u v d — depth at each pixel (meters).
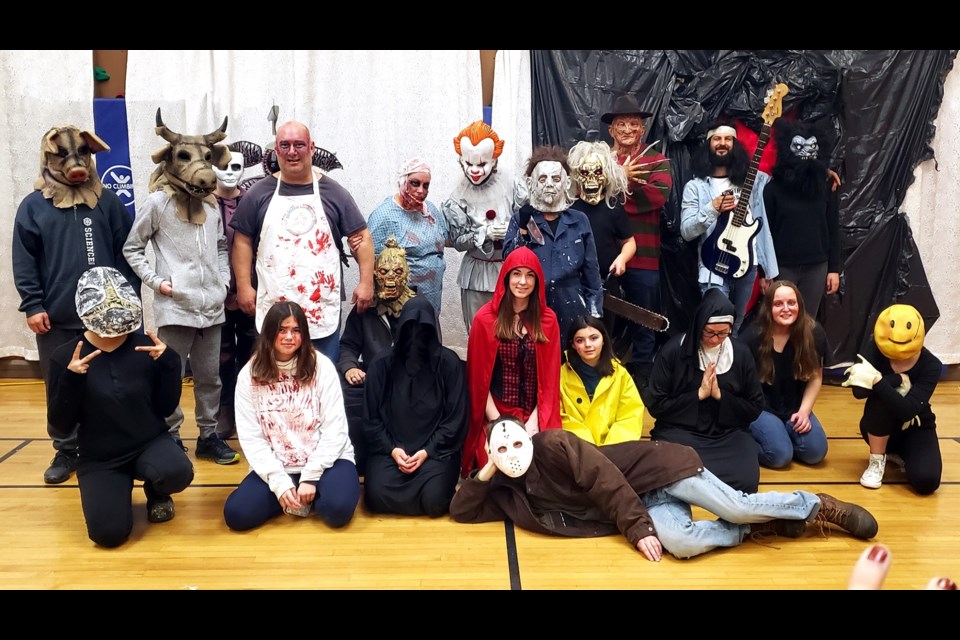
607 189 4.24
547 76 5.10
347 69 5.20
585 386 3.71
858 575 1.61
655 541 2.96
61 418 3.01
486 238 4.21
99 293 2.98
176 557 2.96
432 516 3.35
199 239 3.80
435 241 4.19
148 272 3.71
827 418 4.77
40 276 3.71
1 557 2.96
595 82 5.05
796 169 4.73
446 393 3.50
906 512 3.41
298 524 3.29
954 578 2.80
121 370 3.08
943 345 5.54
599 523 3.20
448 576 2.81
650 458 3.09
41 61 5.06
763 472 3.93
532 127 5.15
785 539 3.12
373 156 5.27
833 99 5.07
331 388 3.35
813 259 4.82
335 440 3.31
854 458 4.12
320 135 5.24
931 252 5.39
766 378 3.99
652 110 5.05
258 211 3.81
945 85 5.21
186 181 3.66
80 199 3.64
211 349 3.96
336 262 3.86
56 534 3.17
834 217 4.92
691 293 5.22
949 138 5.26
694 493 2.99
